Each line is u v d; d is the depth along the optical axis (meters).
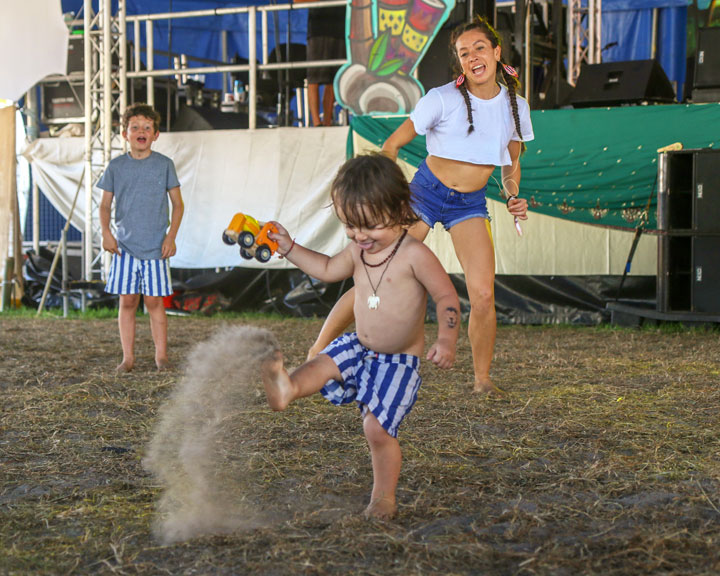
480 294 4.42
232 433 3.56
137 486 2.81
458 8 9.17
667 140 8.30
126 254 5.39
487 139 4.18
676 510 2.50
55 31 9.83
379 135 8.93
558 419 3.84
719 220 7.68
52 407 4.14
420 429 3.65
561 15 10.52
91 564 2.12
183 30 14.63
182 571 2.05
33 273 10.92
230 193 9.73
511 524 2.38
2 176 10.54
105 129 9.77
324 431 3.60
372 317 2.44
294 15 14.25
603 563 2.07
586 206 8.66
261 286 9.72
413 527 2.36
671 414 3.99
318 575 2.01
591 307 8.81
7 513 2.51
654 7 12.80
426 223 4.30
